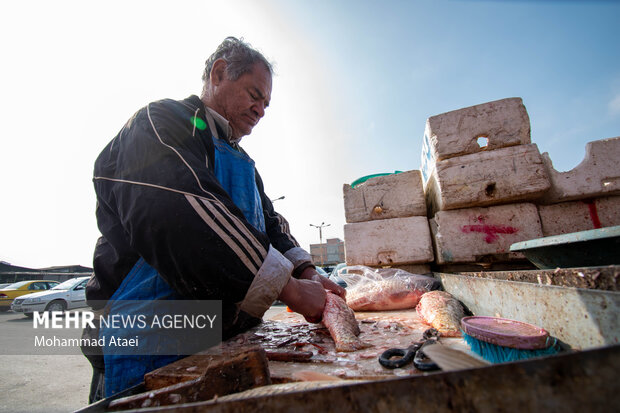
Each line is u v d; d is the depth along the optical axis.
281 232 1.81
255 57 1.42
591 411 0.30
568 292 0.72
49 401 3.26
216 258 0.82
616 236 0.91
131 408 0.59
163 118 1.05
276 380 0.68
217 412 0.37
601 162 1.89
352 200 2.72
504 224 2.03
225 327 1.03
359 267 2.43
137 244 0.85
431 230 2.60
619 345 0.32
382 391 0.35
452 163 2.07
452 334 1.05
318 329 1.30
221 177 1.29
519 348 0.70
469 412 0.32
